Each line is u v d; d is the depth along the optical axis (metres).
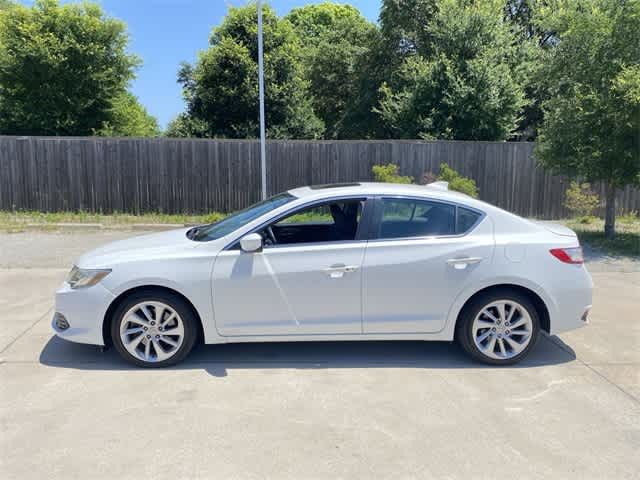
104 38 17.64
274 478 2.71
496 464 2.85
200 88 18.53
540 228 4.38
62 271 7.45
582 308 4.28
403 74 19.09
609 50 8.94
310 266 4.11
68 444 3.01
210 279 4.07
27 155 12.04
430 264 4.14
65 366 4.17
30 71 16.67
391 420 3.33
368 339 4.24
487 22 16.25
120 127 19.27
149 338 4.15
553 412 3.45
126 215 12.29
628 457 2.92
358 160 12.41
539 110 18.98
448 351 4.62
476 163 12.42
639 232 10.71
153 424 3.25
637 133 8.66
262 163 10.83
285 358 4.42
